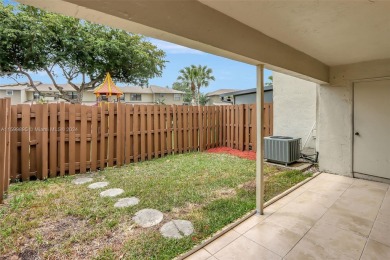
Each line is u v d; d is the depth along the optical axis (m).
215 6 1.79
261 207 2.84
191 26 1.67
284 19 2.06
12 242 2.18
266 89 8.12
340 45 2.90
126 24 1.39
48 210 2.84
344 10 1.87
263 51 2.44
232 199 3.23
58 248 2.10
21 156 3.93
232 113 7.21
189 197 3.30
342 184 3.96
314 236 2.33
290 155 4.99
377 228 2.48
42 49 11.84
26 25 11.16
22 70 12.91
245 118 6.87
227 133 7.42
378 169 4.03
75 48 12.49
